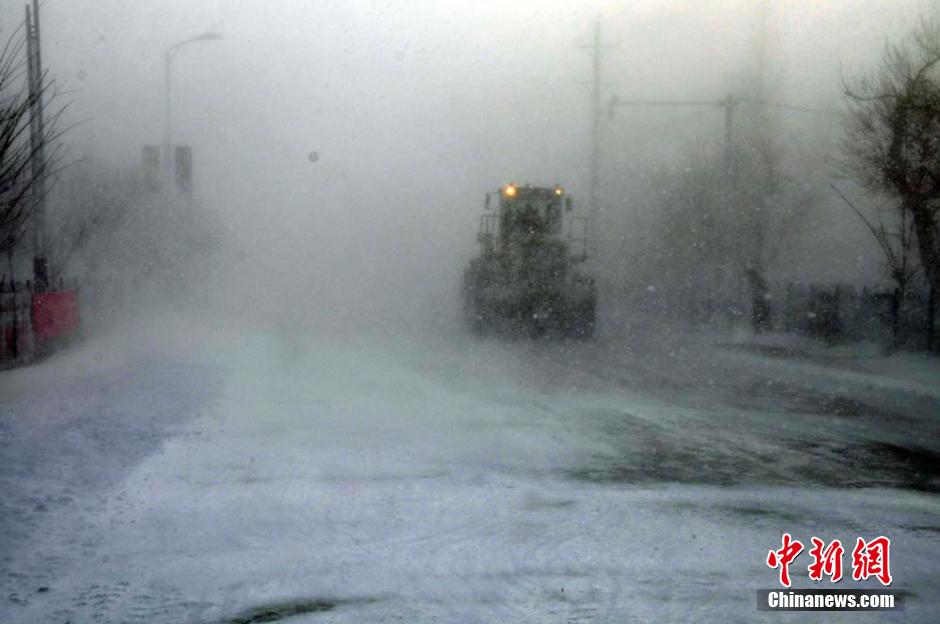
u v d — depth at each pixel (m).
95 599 16.69
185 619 15.76
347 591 17.22
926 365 56.94
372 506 23.47
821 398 45.06
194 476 26.42
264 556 19.34
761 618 15.96
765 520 22.34
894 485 26.31
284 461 28.62
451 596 16.95
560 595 17.05
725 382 51.19
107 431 31.48
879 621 15.89
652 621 15.72
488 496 24.61
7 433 30.41
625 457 29.89
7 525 20.73
